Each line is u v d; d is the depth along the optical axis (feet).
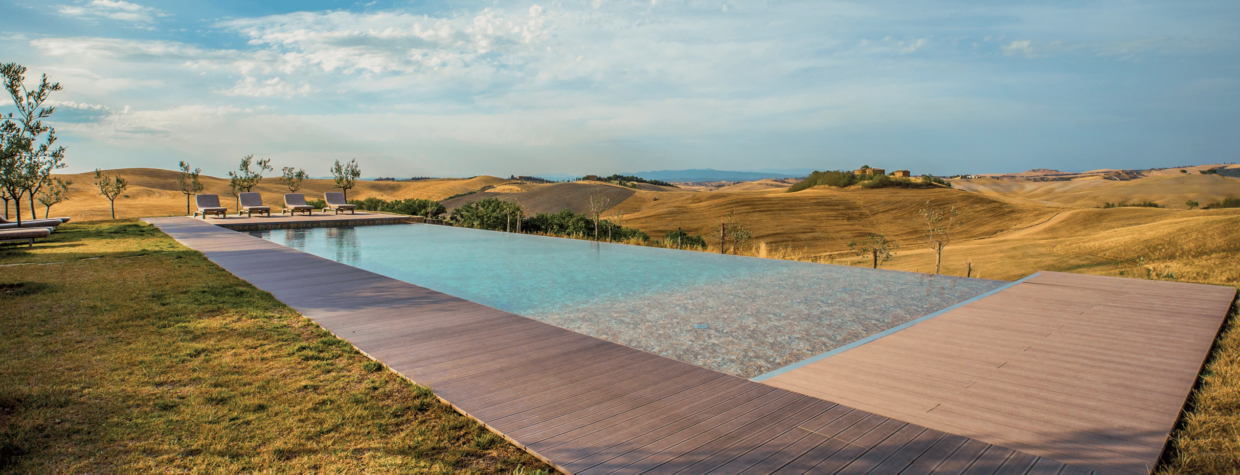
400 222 59.57
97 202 167.32
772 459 8.07
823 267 29.07
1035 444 8.70
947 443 8.62
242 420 9.31
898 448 8.45
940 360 13.08
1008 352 13.70
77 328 14.75
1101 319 17.07
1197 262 58.08
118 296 18.86
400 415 9.66
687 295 21.57
